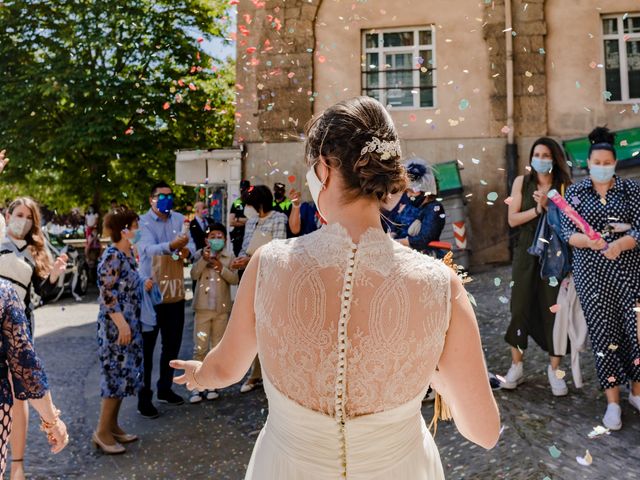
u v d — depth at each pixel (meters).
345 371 1.20
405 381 1.21
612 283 3.69
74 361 6.84
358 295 1.21
